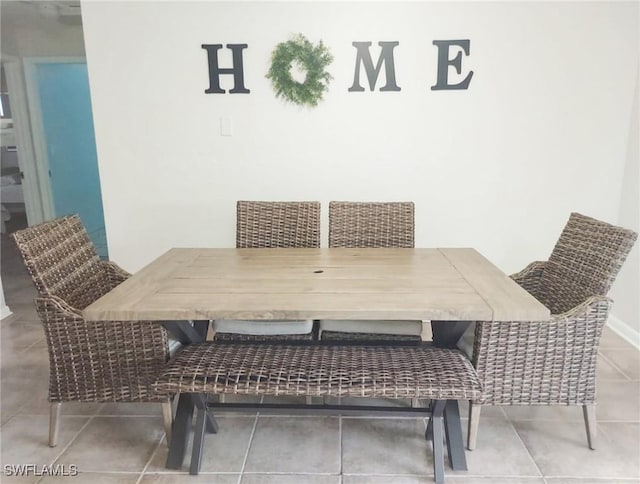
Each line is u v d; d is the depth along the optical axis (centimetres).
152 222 317
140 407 225
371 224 252
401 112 295
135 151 307
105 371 184
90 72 296
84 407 224
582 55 283
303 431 206
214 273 194
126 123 303
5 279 432
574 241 205
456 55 285
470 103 292
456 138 298
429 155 301
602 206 304
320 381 161
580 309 172
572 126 293
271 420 215
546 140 296
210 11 285
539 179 302
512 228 310
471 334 207
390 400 230
